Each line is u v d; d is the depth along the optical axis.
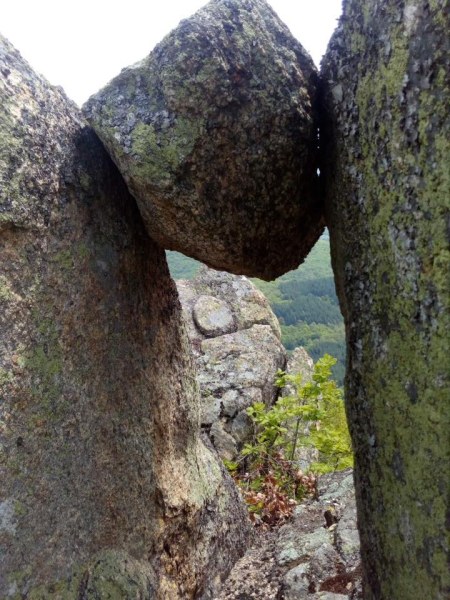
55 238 1.58
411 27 1.21
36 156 1.53
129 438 1.86
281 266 1.95
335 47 1.52
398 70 1.24
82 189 1.70
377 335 1.42
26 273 1.48
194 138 1.50
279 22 1.66
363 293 1.47
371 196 1.39
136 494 1.87
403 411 1.33
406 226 1.26
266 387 5.29
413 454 1.30
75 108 1.78
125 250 1.88
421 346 1.24
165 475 2.06
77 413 1.62
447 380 1.17
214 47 1.49
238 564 2.47
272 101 1.55
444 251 1.15
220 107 1.50
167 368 2.18
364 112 1.39
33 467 1.47
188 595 2.10
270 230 1.76
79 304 1.65
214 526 2.38
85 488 1.63
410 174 1.23
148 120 1.53
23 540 1.43
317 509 2.69
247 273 1.90
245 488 3.96
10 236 1.45
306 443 4.31
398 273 1.31
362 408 1.52
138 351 1.95
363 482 1.56
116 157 1.62
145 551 1.87
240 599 2.26
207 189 1.57
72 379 1.61
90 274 1.70
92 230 1.72
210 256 1.79
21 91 1.53
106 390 1.75
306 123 1.61
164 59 1.51
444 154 1.14
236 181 1.59
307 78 1.63
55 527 1.52
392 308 1.34
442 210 1.15
